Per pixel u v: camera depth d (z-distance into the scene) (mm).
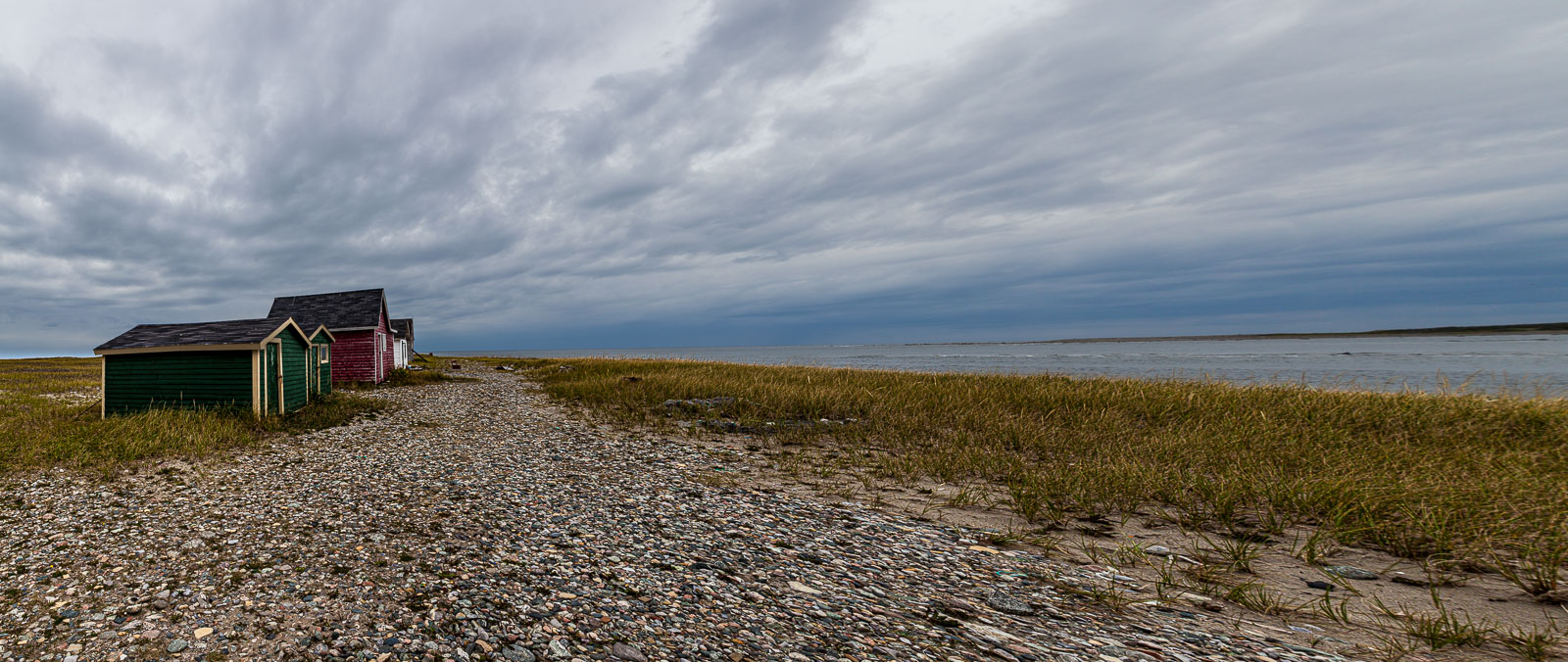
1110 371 41594
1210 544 5504
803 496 7609
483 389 23734
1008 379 17516
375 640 3699
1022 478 8000
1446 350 88000
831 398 14773
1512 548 4816
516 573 4871
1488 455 7227
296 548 5406
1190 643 3664
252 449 10203
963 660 3475
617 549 5504
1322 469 7227
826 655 3547
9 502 6855
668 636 3807
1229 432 9492
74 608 4148
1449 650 3461
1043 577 4906
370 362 25297
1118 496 6906
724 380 19938
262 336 13672
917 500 7414
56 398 17781
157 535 5754
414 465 9164
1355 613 4035
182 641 3678
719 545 5664
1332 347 115562
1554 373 35750
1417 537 5211
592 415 15031
